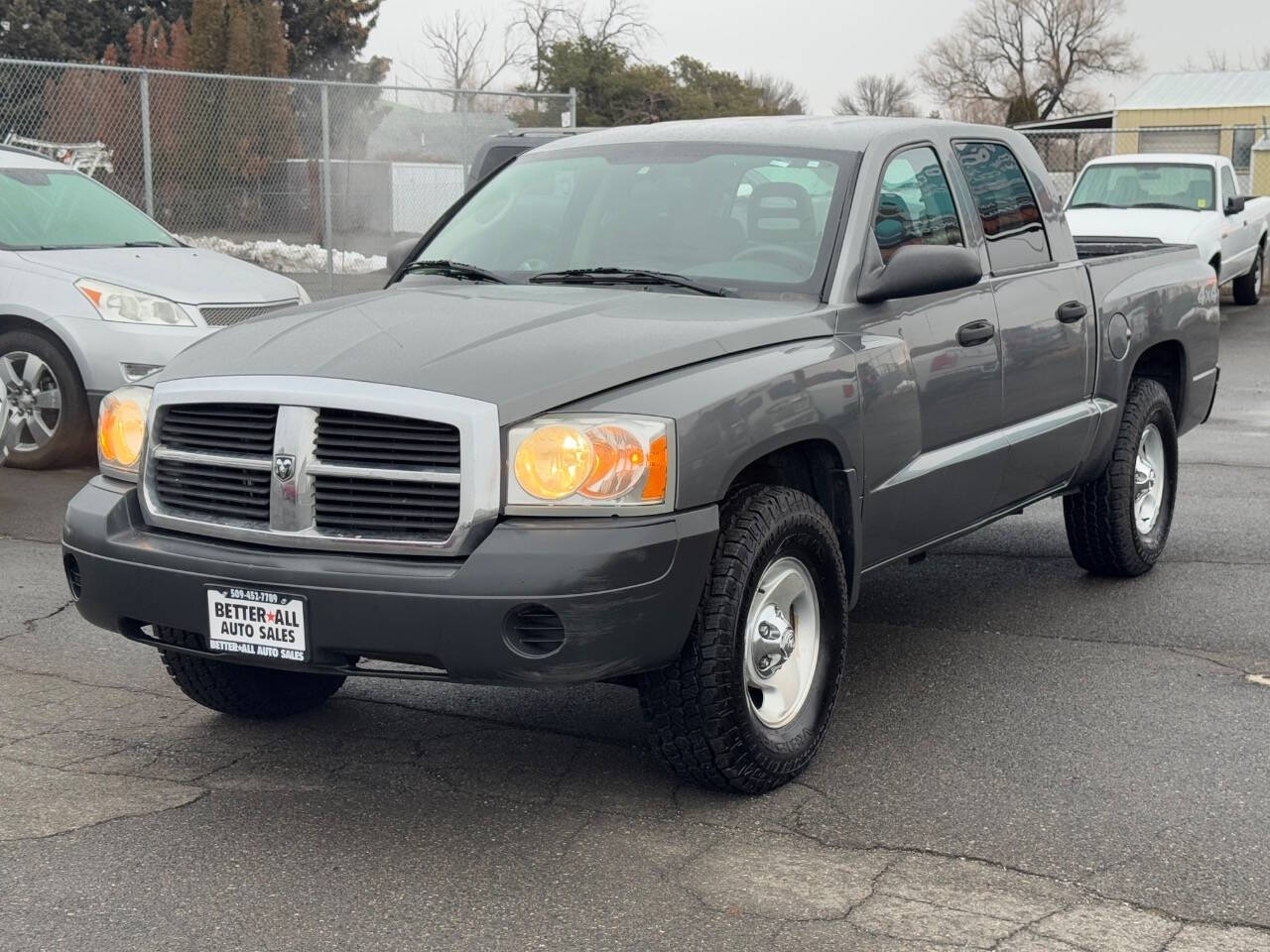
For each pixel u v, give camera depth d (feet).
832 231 15.43
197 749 14.71
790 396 13.41
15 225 30.76
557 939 10.71
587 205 16.84
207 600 12.62
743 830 12.76
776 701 13.83
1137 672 17.43
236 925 10.91
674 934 10.81
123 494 13.52
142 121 48.19
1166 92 146.30
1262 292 77.87
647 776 14.05
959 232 17.35
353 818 12.99
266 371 12.73
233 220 64.13
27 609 19.80
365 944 10.63
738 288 15.14
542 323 13.46
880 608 20.47
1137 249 23.67
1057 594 21.15
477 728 15.44
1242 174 118.01
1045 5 267.59
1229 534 25.03
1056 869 12.00
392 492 12.10
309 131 69.56
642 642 12.00
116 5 156.25
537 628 11.80
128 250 31.17
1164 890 11.63
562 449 11.87
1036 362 18.16
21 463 29.68
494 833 12.68
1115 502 20.93
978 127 18.84
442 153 69.21
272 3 134.21
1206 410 23.71
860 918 11.09
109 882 11.62
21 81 65.16
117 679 16.94
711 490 12.41
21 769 14.05
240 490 12.74
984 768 14.32
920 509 15.90
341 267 63.31
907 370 15.31
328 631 12.08
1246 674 17.37
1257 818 13.08
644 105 169.27
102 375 28.68
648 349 12.82
